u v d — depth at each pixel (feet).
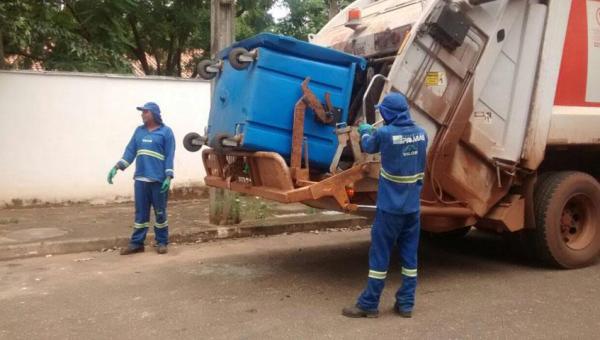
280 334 15.23
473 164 20.44
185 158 37.68
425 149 16.37
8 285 20.01
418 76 19.19
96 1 43.52
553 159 23.41
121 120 35.50
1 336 15.19
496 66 20.30
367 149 16.43
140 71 57.62
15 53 40.91
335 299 18.34
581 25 21.77
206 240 27.76
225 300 18.22
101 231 27.37
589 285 19.99
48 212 32.37
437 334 15.19
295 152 18.21
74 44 40.11
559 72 21.21
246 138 17.89
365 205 18.81
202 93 37.83
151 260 23.73
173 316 16.70
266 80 17.89
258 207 33.40
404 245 16.61
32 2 39.50
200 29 55.57
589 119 22.11
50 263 23.22
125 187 35.91
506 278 20.94
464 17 19.36
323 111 18.49
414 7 20.77
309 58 18.70
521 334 15.20
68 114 34.06
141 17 50.65
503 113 20.52
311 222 30.50
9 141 32.71
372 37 21.80
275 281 20.51
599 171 24.94
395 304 16.99
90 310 17.26
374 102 18.88
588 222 22.75
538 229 21.61
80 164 34.63
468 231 29.01
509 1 20.20
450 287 19.72
